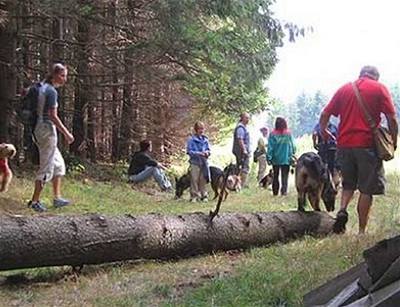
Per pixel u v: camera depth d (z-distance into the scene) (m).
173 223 6.82
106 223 6.30
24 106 9.47
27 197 10.62
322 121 8.16
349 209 11.20
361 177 7.86
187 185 13.96
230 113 18.28
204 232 7.06
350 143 7.88
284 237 7.92
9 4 13.45
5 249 5.63
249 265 6.29
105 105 21.62
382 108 7.76
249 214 7.70
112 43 17.08
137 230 6.46
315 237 8.20
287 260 6.47
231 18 16.44
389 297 3.37
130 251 6.43
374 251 3.76
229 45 16.23
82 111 18.64
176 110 23.44
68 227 6.02
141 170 15.45
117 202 11.96
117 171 18.34
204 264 6.70
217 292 5.33
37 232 5.82
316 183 8.96
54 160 9.62
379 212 11.05
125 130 21.83
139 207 11.41
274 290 5.15
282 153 14.65
